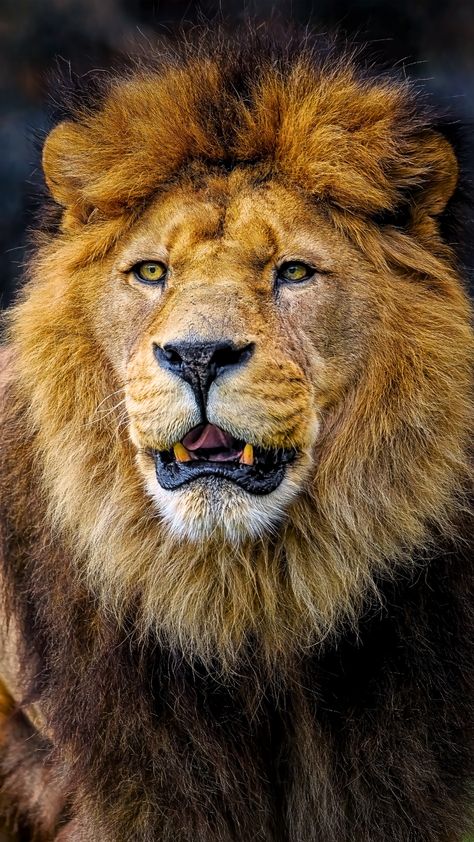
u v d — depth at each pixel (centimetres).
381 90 655
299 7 1866
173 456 597
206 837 630
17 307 681
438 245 659
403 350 622
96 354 641
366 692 627
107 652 633
